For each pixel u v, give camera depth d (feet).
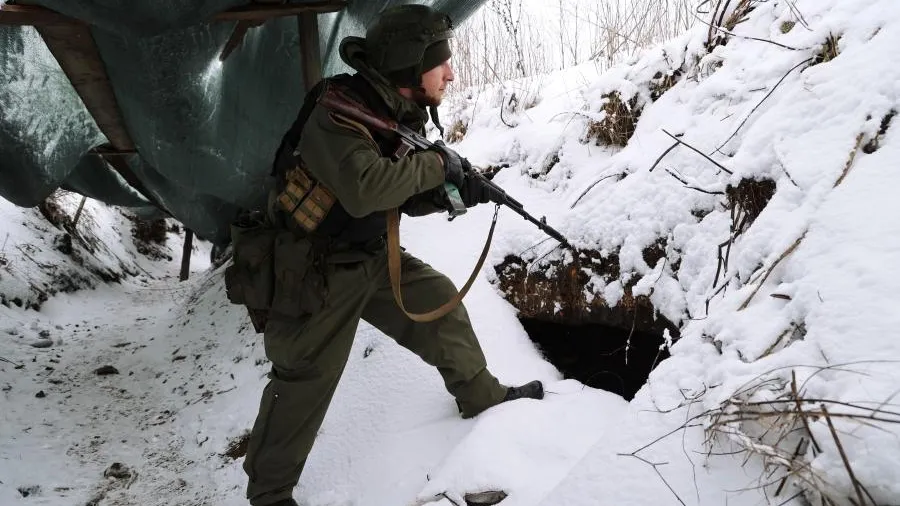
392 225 6.45
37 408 11.58
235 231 6.63
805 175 5.74
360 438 7.79
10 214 20.68
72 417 11.31
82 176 13.85
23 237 20.20
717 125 7.90
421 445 7.14
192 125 9.14
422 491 6.06
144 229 31.17
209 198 14.40
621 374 8.39
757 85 7.63
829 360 4.17
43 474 9.07
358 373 8.87
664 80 9.71
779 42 7.80
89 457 9.75
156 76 8.15
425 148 6.39
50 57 8.80
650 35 12.94
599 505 4.37
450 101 15.55
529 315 9.09
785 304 4.96
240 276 6.53
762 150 6.54
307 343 6.55
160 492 8.61
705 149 7.80
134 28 7.11
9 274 17.78
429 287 7.21
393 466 7.05
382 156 6.24
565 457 5.97
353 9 9.57
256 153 10.56
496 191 6.77
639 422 4.83
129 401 12.08
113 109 9.33
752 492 3.93
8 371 13.20
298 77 10.04
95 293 21.26
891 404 3.63
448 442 6.97
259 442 6.79
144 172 12.78
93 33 7.55
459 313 7.20
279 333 6.59
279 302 6.45
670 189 7.91
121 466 9.21
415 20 6.01
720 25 9.29
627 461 4.56
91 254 23.86
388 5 9.45
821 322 4.44
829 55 6.84
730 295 5.47
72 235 23.52
